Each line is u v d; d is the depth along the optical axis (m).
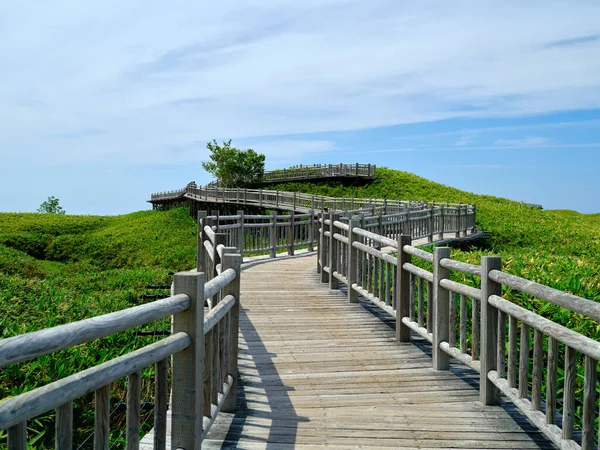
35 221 39.44
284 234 15.77
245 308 8.00
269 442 3.57
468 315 7.30
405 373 5.11
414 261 11.00
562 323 6.36
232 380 4.10
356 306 8.16
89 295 11.27
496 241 21.58
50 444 4.65
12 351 1.61
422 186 41.47
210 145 44.84
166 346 2.59
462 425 3.88
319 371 5.15
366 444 3.56
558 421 3.90
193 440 2.82
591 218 39.50
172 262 24.44
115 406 5.30
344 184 42.78
